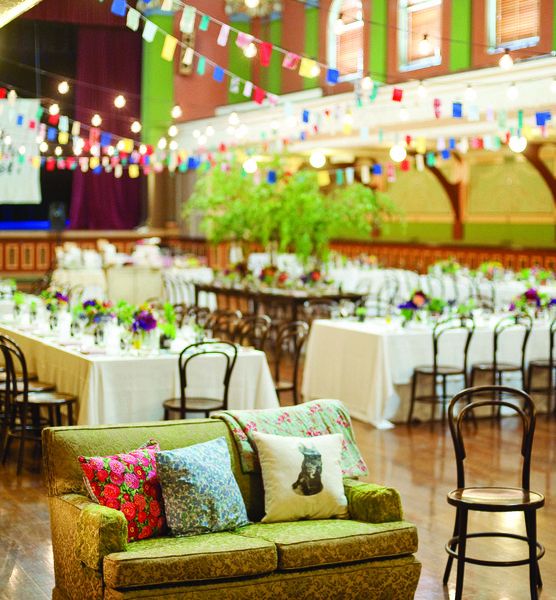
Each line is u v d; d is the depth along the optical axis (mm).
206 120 17547
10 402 6473
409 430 7590
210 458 3854
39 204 19922
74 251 14977
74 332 7270
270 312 13797
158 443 3975
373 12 14406
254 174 10555
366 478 6090
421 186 17156
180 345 6781
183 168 12211
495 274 13078
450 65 12992
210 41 18625
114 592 3314
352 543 3658
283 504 3932
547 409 8281
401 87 12734
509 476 6172
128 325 6512
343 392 8055
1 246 17719
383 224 17969
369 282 14055
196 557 3393
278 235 11531
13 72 18203
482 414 8234
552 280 12664
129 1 18094
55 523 3832
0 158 13438
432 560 4574
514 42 12008
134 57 18594
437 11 13219
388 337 7703
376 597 3715
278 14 17500
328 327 8281
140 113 18766
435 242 16625
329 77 6426
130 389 6191
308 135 14805
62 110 18453
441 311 8047
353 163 16859
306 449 4039
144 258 15484
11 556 4574
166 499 3699
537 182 14750
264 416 4230
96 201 19438
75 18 17766
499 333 8047
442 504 5520
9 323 8258
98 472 3641
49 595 4102
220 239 12086
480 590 4207
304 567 3584
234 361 6184
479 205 15898
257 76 18281
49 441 3854
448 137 12625
